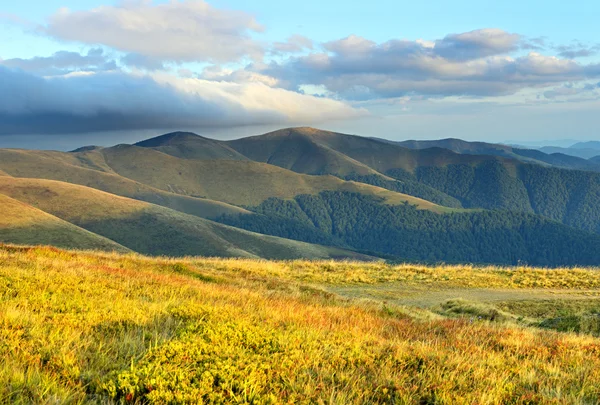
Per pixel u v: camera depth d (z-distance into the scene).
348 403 5.65
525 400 6.36
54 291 11.44
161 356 6.65
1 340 7.08
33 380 5.73
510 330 11.62
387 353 8.01
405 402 5.87
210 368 6.31
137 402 5.44
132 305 10.56
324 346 7.93
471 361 7.96
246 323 8.91
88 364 6.75
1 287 11.07
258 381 6.02
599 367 8.41
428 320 13.93
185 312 10.19
